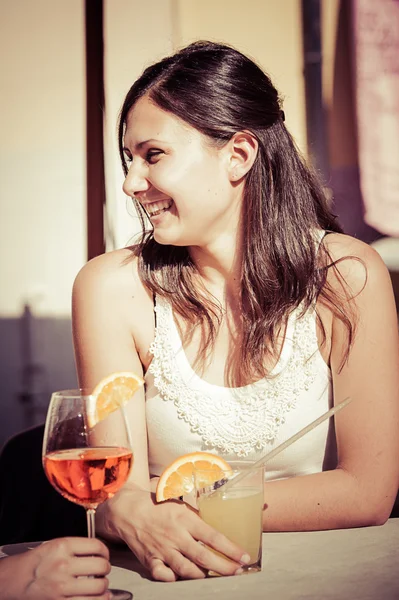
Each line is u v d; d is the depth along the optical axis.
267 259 1.69
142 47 4.42
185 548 1.16
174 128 1.57
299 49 4.34
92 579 1.03
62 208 4.48
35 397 4.49
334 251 1.73
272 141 1.71
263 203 1.70
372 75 4.34
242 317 1.71
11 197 4.48
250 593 1.04
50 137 4.48
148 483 1.61
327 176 4.32
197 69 1.61
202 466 1.25
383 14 4.34
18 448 1.93
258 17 4.34
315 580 1.08
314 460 1.72
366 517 1.46
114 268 1.76
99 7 4.42
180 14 4.37
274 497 1.43
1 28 4.46
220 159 1.62
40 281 4.50
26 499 1.89
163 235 1.63
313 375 1.69
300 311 1.70
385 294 1.68
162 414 1.70
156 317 1.73
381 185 4.34
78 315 1.75
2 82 4.46
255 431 1.67
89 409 1.10
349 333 1.65
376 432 1.56
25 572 1.04
